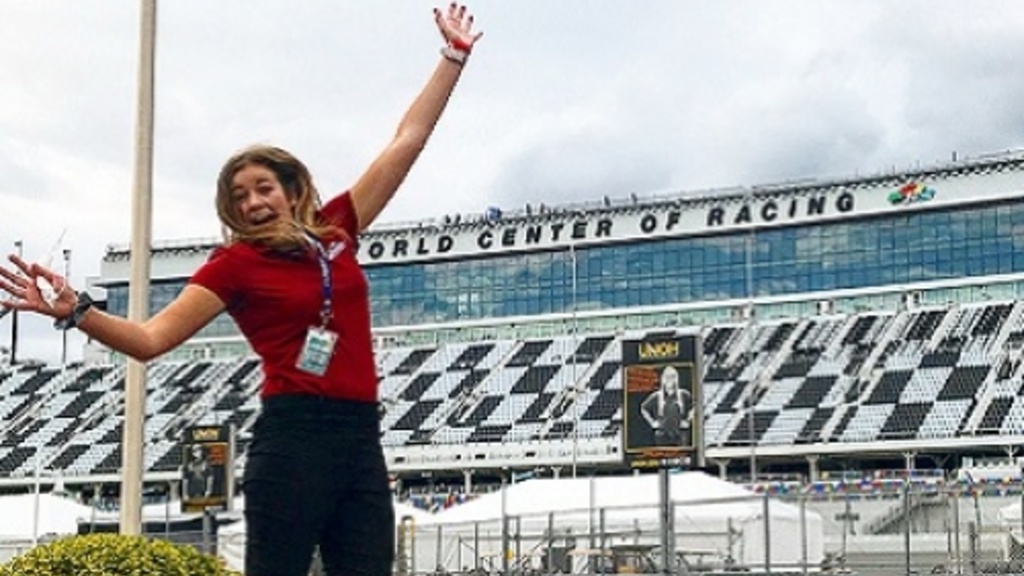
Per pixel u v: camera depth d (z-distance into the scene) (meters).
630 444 23.44
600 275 77.25
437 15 4.53
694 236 75.12
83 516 37.69
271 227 3.81
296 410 3.74
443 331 79.69
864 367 63.97
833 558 32.31
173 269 84.12
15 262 3.59
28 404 76.50
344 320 3.84
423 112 4.40
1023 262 67.81
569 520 29.64
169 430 69.88
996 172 68.12
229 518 34.84
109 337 3.62
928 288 69.69
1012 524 28.95
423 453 65.25
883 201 70.50
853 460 61.59
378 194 4.19
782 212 72.88
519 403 67.94
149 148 16.81
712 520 26.27
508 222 78.88
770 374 65.62
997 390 58.97
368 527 3.79
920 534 37.91
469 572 27.17
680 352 23.12
